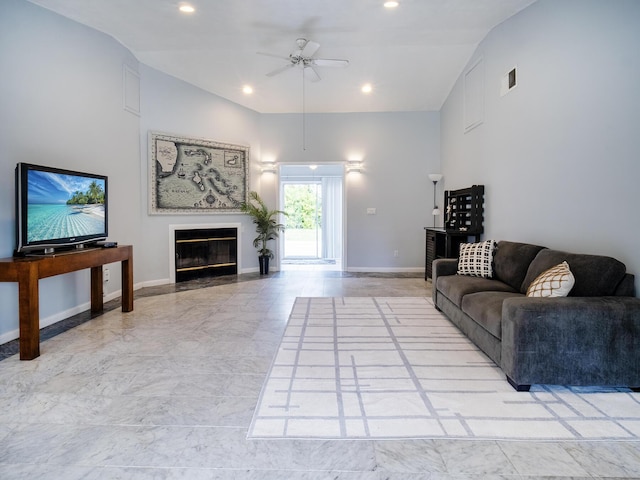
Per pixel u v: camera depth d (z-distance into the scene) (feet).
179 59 18.10
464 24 15.17
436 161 23.95
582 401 7.53
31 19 11.84
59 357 9.80
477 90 17.48
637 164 8.65
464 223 18.75
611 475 5.43
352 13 13.99
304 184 31.55
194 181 20.49
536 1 12.57
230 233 22.50
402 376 8.67
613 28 9.30
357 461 5.72
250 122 23.30
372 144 24.04
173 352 10.16
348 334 11.67
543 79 12.20
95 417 6.95
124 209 16.96
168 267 19.86
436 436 6.34
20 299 9.57
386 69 19.52
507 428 6.58
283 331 11.97
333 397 7.68
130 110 17.15
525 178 13.34
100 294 14.12
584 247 10.40
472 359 9.66
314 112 23.93
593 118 10.00
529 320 7.74
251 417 6.94
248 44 16.61
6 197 10.98
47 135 12.46
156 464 5.65
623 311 7.68
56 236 11.42
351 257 24.41
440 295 14.06
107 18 13.84
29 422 6.77
